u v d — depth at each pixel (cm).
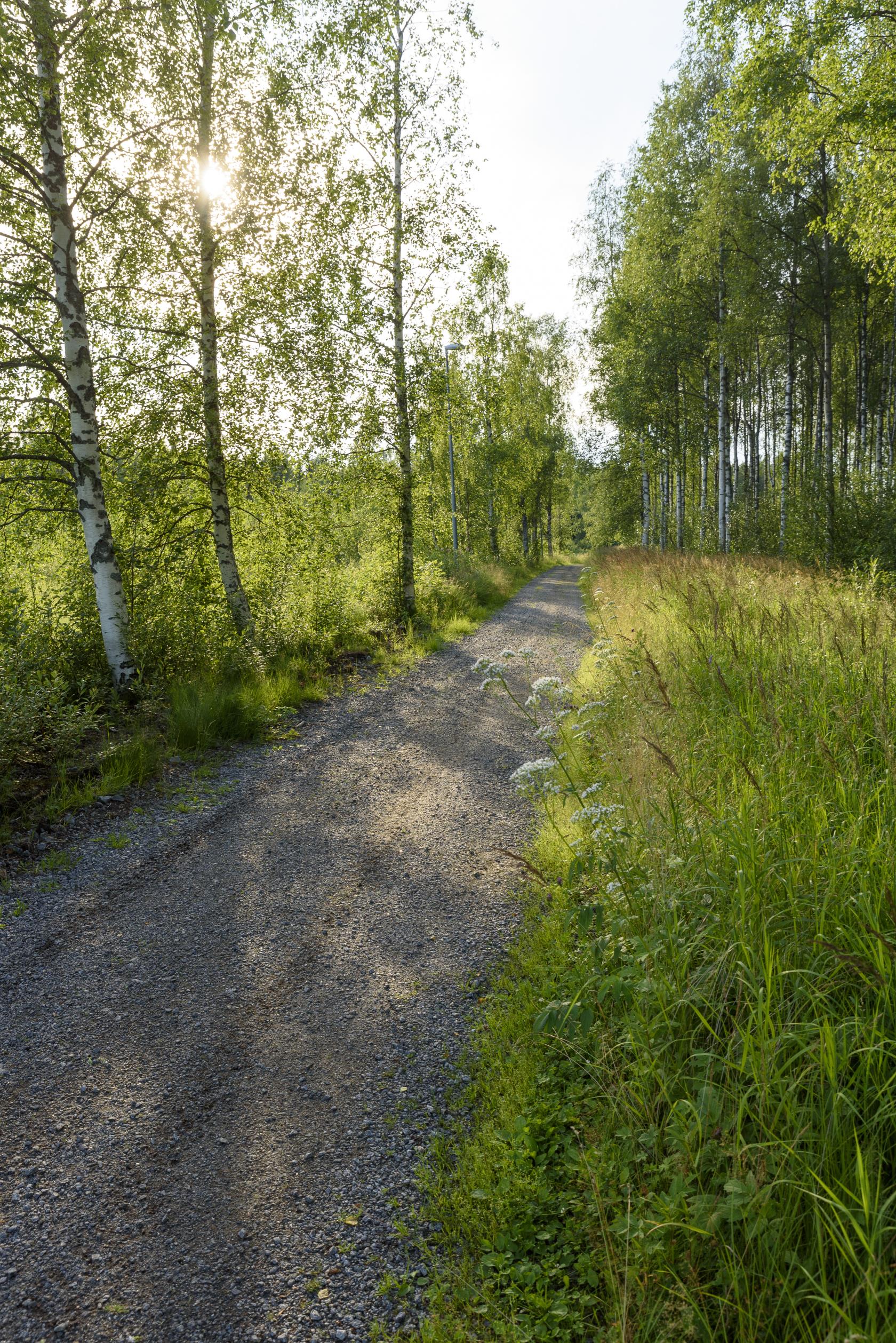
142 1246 250
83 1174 278
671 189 2247
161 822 604
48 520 961
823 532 1702
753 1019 239
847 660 555
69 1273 239
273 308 986
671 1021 265
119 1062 337
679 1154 228
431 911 467
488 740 832
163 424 955
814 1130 216
